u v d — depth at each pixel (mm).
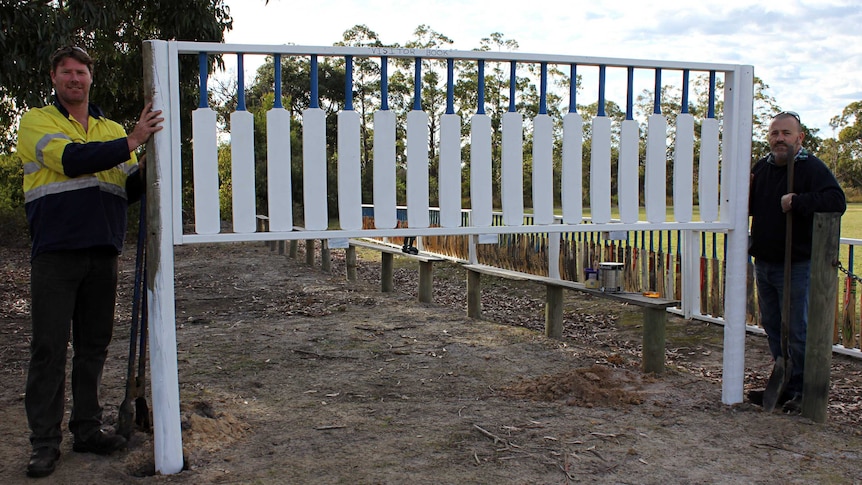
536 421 4176
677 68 4051
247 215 3422
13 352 6348
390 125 3631
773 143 4348
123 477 3324
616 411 4395
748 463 3512
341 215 3572
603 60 3900
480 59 3732
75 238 3301
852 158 60438
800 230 4352
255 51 3354
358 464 3482
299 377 5371
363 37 32281
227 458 3561
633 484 3254
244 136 3396
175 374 3367
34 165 3287
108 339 3648
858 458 3584
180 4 10102
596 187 3998
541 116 3883
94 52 10727
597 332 7547
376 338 6867
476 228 3742
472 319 7945
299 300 9508
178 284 11375
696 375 5711
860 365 5922
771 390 4398
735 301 4391
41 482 3260
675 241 14906
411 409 4457
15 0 7172
